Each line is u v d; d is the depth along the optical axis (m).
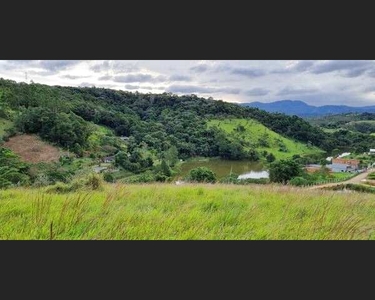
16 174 23.86
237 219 6.70
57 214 6.40
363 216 7.23
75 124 79.62
